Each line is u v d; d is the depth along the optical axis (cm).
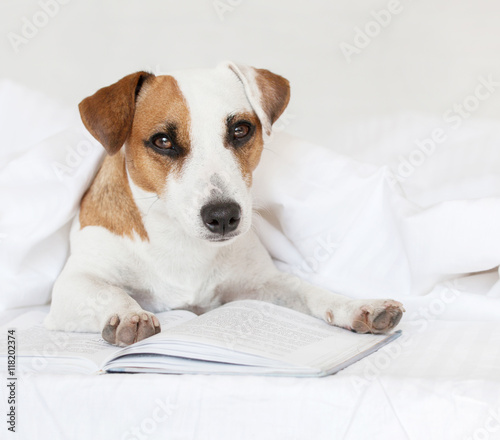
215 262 193
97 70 358
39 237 198
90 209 197
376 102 339
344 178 205
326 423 124
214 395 127
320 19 364
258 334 150
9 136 245
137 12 363
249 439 127
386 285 193
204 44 364
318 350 142
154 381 130
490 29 356
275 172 208
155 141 172
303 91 352
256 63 364
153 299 195
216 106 172
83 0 360
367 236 195
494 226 180
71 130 214
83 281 179
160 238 185
